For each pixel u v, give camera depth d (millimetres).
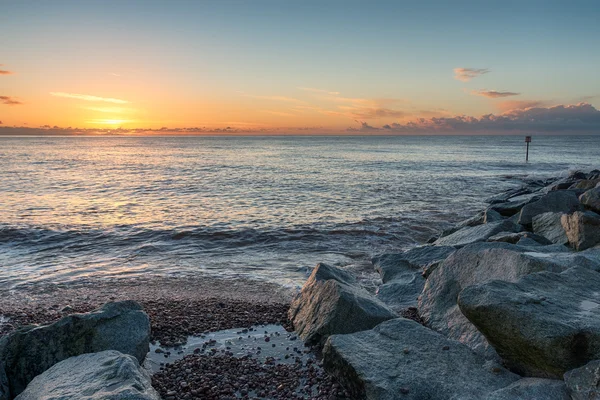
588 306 5852
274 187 36000
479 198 30766
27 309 10680
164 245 17516
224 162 67750
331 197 30422
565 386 5035
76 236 18688
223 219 22406
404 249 17281
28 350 6375
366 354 6289
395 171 51938
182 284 12820
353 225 21109
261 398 6238
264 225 20906
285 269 14445
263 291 12156
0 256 15922
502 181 42000
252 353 7770
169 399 6141
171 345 8156
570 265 7398
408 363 6027
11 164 61688
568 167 58812
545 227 14320
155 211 24750
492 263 8367
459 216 23797
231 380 6719
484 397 5207
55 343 6504
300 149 126125
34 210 24891
